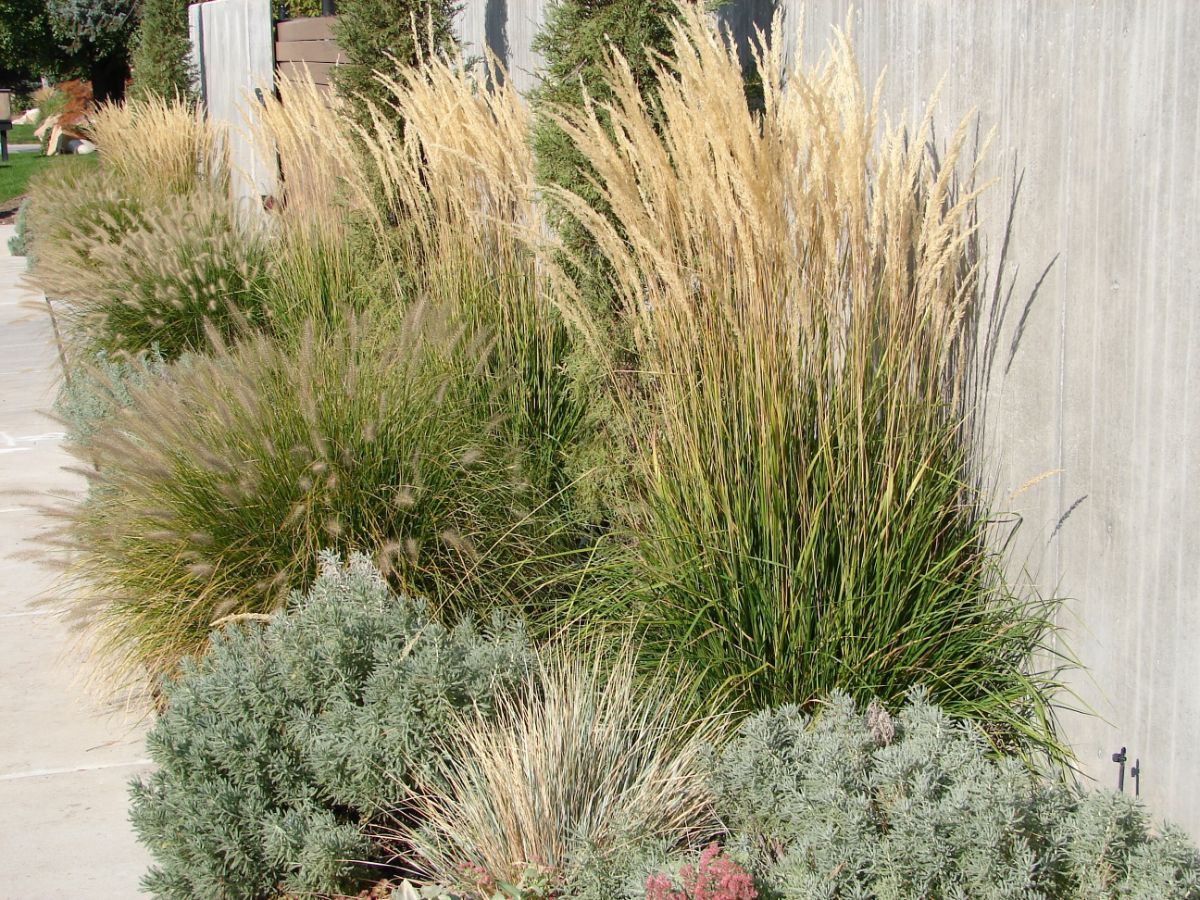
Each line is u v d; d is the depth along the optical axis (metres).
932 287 3.68
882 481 3.66
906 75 4.05
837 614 3.57
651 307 4.05
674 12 4.86
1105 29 3.12
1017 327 3.57
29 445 7.50
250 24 13.60
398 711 3.27
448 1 7.29
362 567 3.87
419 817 3.36
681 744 3.44
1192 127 2.84
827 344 3.75
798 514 3.66
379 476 4.44
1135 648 3.14
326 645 3.41
